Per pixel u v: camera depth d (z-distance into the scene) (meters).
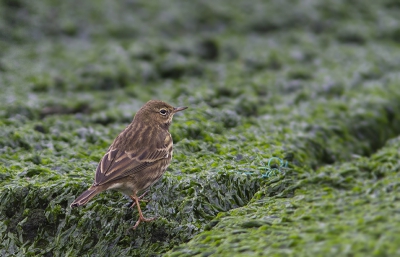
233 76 25.78
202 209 14.13
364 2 33.94
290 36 30.23
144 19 30.97
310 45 29.38
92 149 17.97
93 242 13.94
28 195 14.55
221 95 23.55
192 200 14.20
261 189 14.80
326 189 14.45
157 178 14.61
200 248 12.19
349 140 20.53
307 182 15.01
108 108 22.28
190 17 31.44
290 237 11.42
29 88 23.84
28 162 16.58
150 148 14.60
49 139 18.48
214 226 13.24
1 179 15.42
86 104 22.61
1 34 27.77
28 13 29.41
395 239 10.32
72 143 18.42
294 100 23.09
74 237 14.02
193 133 18.42
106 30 29.80
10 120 19.61
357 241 10.52
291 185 14.84
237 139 18.27
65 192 14.52
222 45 28.92
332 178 15.07
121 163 13.94
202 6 32.12
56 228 14.28
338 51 28.66
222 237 12.40
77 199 12.84
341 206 12.69
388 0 34.47
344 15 32.44
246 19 31.53
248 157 16.48
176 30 30.67
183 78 25.75
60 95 23.61
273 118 20.94
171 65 26.23
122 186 13.84
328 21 31.80
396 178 14.11
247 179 14.99
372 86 24.53
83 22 29.95
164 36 30.30
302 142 18.89
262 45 29.33
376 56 28.23
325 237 11.12
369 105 22.44
